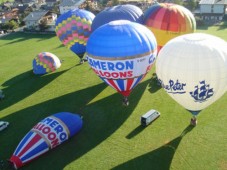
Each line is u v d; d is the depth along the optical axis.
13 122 33.00
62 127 28.06
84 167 25.44
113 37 29.88
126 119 31.58
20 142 26.94
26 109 35.59
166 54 26.50
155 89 37.25
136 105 34.03
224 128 28.75
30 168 25.72
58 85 41.22
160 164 24.98
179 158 25.44
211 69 24.73
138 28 31.00
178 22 37.38
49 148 27.03
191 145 26.81
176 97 27.42
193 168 24.27
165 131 29.00
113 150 27.11
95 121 31.75
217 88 25.80
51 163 26.11
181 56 25.36
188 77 25.14
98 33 31.00
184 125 29.62
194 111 28.28
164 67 26.50
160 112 32.16
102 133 29.61
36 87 41.34
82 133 29.77
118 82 31.50
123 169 24.86
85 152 27.14
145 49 30.38
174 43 26.55
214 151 25.88
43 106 35.97
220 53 24.98
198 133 28.30
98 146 27.78
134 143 27.75
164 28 37.72
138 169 24.69
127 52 29.66
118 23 31.39
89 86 39.97
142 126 30.08
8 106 36.72
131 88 32.62
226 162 24.59
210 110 31.80
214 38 26.34
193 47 25.22
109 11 39.91
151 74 41.06
